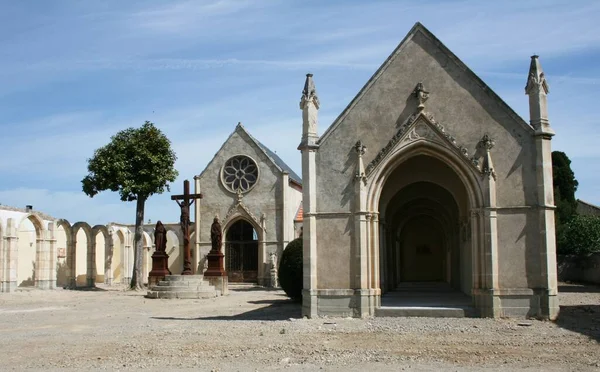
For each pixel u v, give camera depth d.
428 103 18.95
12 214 39.78
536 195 18.12
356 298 18.61
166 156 41.53
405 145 18.84
